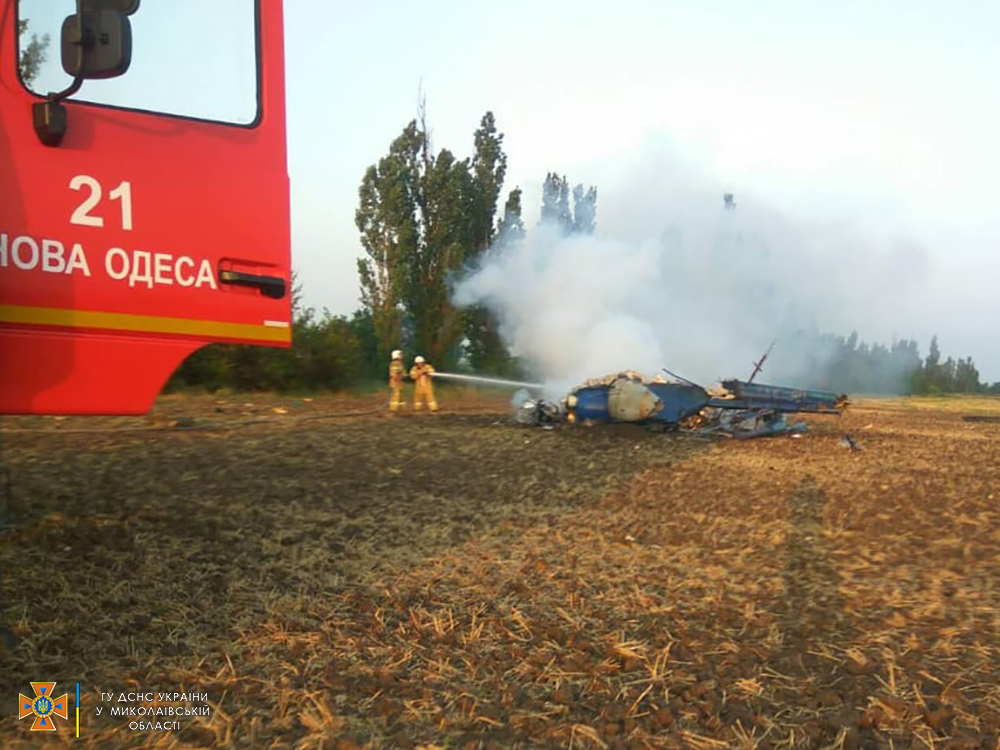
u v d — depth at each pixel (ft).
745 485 40.83
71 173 15.02
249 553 25.12
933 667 17.74
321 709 14.99
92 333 15.21
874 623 20.58
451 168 114.42
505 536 28.89
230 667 16.88
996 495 40.06
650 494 37.76
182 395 89.35
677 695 16.31
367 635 18.95
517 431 61.87
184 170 15.99
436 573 24.00
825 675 17.33
